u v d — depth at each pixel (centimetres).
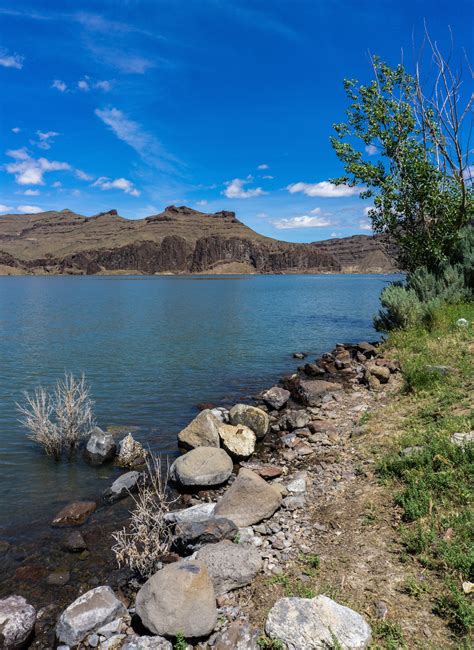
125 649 429
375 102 2086
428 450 691
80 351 2456
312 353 2322
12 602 511
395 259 2353
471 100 1795
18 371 1970
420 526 534
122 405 1427
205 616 446
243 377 1806
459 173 1902
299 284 15975
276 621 417
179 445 1066
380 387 1271
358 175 2153
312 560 529
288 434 1082
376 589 459
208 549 549
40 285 15900
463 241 2184
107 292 10544
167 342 2750
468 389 952
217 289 12125
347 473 762
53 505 805
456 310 1797
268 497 677
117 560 620
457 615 400
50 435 1034
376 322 2100
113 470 958
